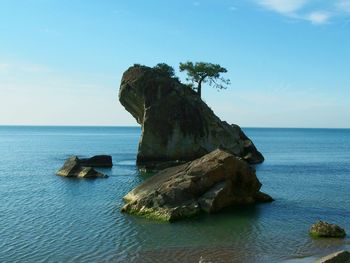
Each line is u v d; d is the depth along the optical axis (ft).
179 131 277.44
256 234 105.70
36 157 354.54
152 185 138.51
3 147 508.53
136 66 291.79
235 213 127.03
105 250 93.76
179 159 277.64
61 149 471.62
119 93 291.17
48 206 140.36
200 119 287.69
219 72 327.47
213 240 100.58
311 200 151.23
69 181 200.64
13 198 155.33
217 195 127.65
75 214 127.85
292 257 88.33
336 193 168.55
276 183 200.13
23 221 119.85
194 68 324.60
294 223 116.88
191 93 302.04
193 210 122.52
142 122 292.81
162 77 285.64
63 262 86.48
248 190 142.10
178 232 107.14
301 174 239.50
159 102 278.46
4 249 94.89
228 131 306.14
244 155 318.65
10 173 233.76
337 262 76.89
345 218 123.54
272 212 129.70
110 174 229.04
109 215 125.39
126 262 85.97
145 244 97.66
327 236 103.30
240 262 85.51
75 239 101.96
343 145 608.19
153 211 121.90
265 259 87.25
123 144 591.78
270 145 603.26
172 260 86.89
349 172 251.19
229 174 135.85
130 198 143.33
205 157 140.77
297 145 604.49
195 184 130.21
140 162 275.59
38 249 94.79
